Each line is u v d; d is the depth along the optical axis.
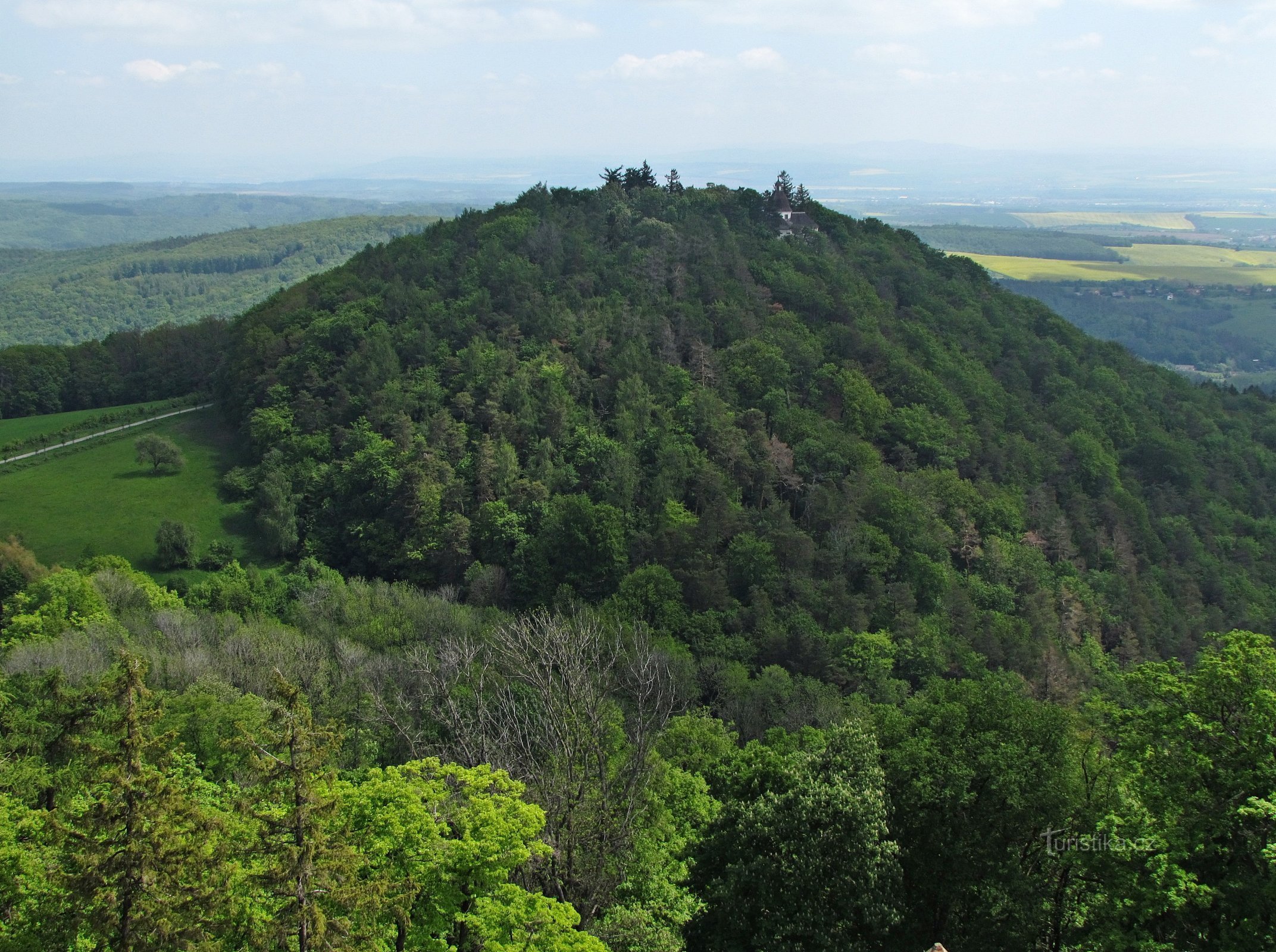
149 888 23.67
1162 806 32.91
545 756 40.53
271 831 24.48
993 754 34.28
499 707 45.09
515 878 35.56
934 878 35.53
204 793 41.97
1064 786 34.47
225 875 26.31
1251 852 30.70
